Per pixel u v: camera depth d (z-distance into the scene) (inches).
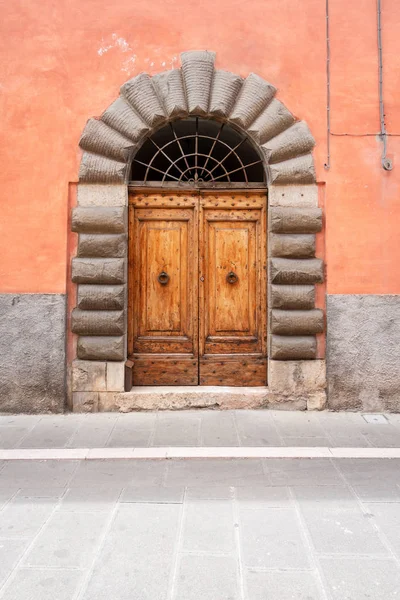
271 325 211.5
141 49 213.2
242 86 213.2
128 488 143.6
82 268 207.6
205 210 221.9
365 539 117.0
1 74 211.2
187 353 222.1
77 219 208.1
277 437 182.2
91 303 207.3
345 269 211.5
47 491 141.6
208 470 156.2
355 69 213.9
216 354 222.2
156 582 101.2
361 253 211.9
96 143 209.5
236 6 214.5
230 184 219.0
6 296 209.0
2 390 209.2
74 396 211.2
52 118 211.0
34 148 210.4
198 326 221.1
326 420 201.2
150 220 222.1
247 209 221.3
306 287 210.4
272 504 133.9
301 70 213.9
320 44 214.4
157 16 213.9
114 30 213.2
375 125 213.5
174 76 210.8
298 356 211.0
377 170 213.0
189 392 212.4
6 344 209.2
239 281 222.7
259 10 214.7
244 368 221.0
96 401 211.2
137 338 221.8
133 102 210.5
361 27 214.7
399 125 213.8
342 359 211.3
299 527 122.3
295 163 211.3
